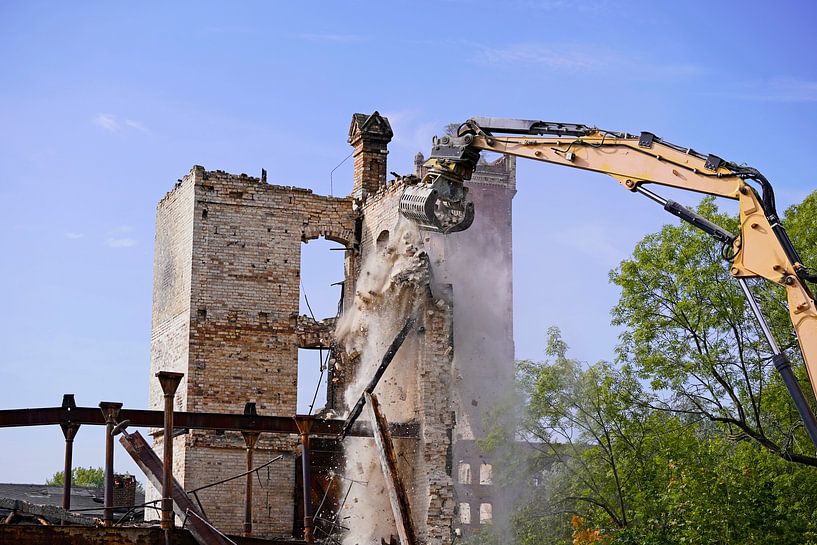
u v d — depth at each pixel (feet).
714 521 117.50
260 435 147.23
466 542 145.28
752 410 137.28
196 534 96.37
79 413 119.24
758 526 117.39
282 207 155.33
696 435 153.17
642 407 139.03
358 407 129.80
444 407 137.80
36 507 100.94
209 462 145.38
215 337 149.59
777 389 130.41
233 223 152.87
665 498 122.83
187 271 151.53
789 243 76.07
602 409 139.74
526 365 148.77
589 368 142.10
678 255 139.64
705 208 141.49
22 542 88.12
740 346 136.05
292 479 147.43
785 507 123.03
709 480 121.19
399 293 141.69
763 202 77.41
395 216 148.25
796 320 75.15
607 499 140.87
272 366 151.12
